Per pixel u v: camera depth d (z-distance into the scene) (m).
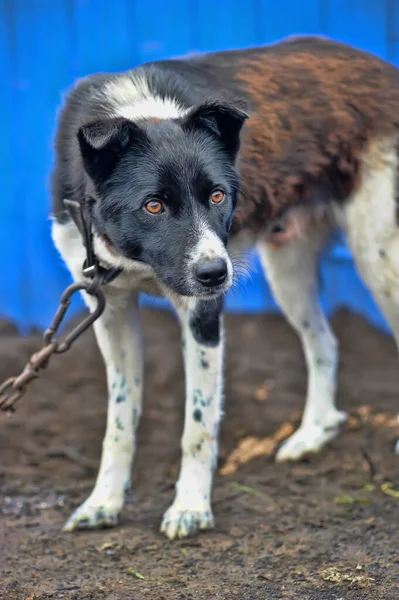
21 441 6.50
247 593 4.45
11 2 8.15
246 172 5.22
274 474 5.95
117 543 4.99
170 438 6.52
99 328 5.27
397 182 5.53
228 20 8.03
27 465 6.16
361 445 6.21
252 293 8.81
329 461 6.06
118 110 4.84
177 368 7.68
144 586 4.54
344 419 6.33
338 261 7.78
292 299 6.25
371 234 5.64
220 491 5.67
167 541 5.03
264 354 8.06
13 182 8.44
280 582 4.54
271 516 5.30
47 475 6.01
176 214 4.45
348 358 7.99
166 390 7.36
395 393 7.23
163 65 5.27
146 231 4.50
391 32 7.71
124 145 4.48
